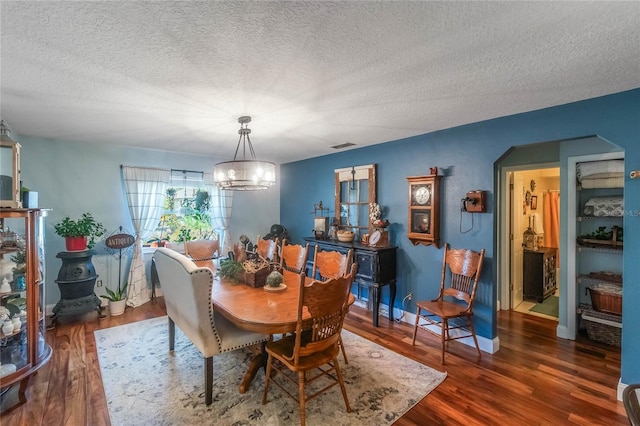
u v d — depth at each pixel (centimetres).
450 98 239
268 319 199
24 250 234
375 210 401
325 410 210
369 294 419
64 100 242
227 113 275
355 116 285
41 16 135
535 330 353
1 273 226
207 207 509
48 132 349
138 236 438
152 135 363
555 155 364
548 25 144
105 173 423
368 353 292
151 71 192
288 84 212
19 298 232
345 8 132
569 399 223
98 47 163
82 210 409
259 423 198
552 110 256
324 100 243
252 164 265
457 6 130
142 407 212
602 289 313
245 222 561
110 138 381
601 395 228
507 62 181
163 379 246
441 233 341
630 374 220
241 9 132
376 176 410
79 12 133
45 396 223
